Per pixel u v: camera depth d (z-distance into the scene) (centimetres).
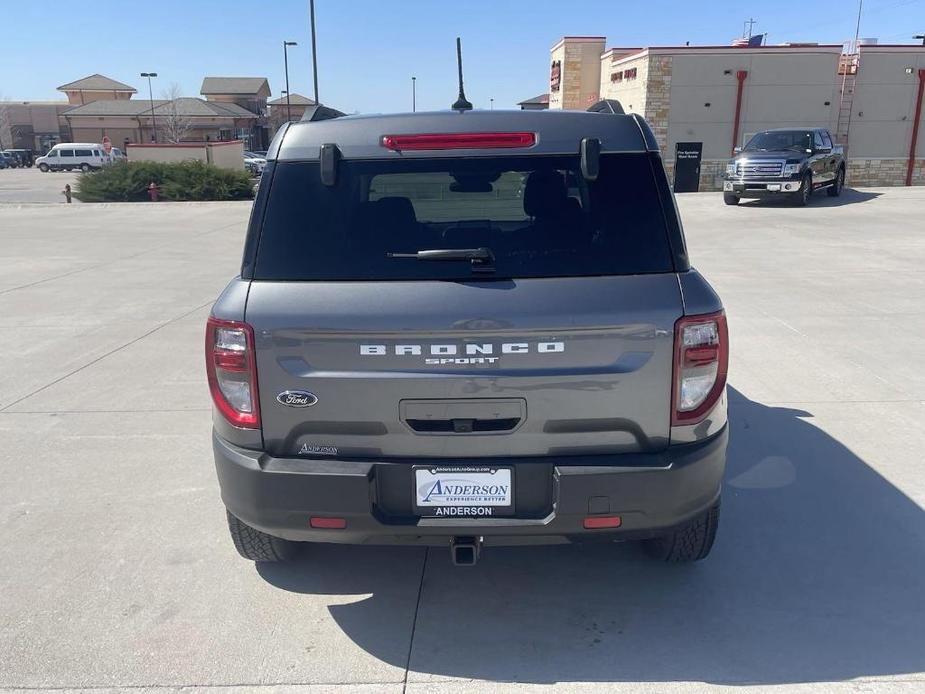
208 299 1023
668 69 2808
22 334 841
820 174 2144
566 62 3622
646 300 287
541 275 291
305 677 303
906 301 945
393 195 301
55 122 8731
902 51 2786
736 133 2852
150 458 511
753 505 436
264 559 373
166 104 7688
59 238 1725
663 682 298
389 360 287
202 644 322
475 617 340
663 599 352
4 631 331
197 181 3095
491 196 302
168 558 390
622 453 297
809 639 322
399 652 317
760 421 560
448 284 288
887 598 350
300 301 289
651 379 290
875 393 617
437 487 294
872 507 433
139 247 1568
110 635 329
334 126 310
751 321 854
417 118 310
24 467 498
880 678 298
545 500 296
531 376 286
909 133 2856
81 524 424
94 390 648
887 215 1867
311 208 301
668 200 303
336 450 298
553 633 329
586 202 301
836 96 2820
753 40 3120
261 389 294
